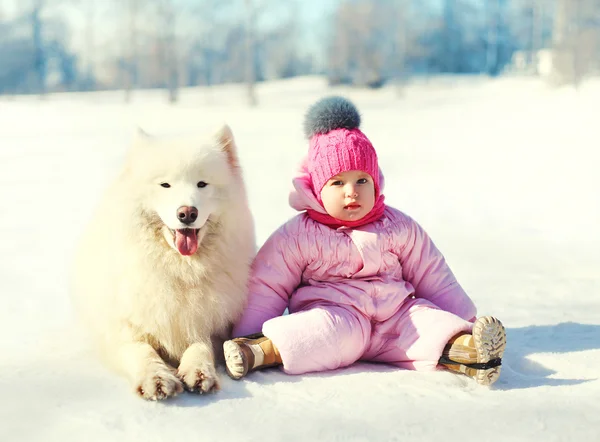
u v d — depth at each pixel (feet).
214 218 10.01
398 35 163.02
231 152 10.69
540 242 21.66
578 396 8.41
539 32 186.70
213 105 121.08
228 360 9.30
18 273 18.85
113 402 8.40
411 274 11.19
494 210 27.61
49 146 60.29
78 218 28.40
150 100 143.74
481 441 7.09
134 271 9.69
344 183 10.59
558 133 54.03
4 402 8.45
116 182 10.50
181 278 9.78
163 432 7.43
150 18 159.22
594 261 18.69
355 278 10.56
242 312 10.62
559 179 34.22
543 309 13.57
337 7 163.02
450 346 9.45
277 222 24.95
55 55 200.44
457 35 205.57
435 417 7.74
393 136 62.28
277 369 9.89
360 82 153.17
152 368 8.78
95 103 136.56
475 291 15.42
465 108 92.32
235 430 7.46
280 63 188.03
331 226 10.84
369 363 10.50
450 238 22.56
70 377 9.49
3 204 32.09
